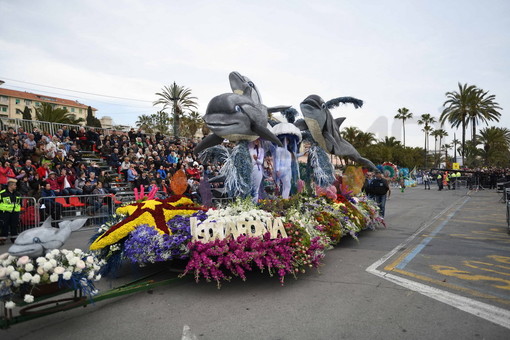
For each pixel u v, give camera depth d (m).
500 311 3.83
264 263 4.69
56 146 14.01
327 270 5.56
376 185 10.72
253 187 7.27
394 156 36.97
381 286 4.74
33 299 3.34
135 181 13.94
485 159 63.12
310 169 8.93
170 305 4.16
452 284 4.77
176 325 3.60
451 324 3.52
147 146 18.53
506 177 30.27
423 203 17.59
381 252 6.80
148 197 6.19
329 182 8.57
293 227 5.17
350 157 9.48
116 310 4.03
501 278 5.02
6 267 3.35
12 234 8.59
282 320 3.68
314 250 5.29
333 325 3.53
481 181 31.94
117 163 15.77
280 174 7.94
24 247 3.47
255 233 4.92
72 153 13.92
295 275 5.18
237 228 4.91
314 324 3.56
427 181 32.38
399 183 35.91
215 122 6.62
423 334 3.31
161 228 4.95
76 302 3.75
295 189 8.39
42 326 3.63
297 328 3.48
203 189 6.63
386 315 3.76
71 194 10.95
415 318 3.67
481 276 5.12
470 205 16.17
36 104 69.62
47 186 10.09
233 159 7.02
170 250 4.75
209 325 3.58
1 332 3.48
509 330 3.37
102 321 3.73
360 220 7.96
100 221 10.77
